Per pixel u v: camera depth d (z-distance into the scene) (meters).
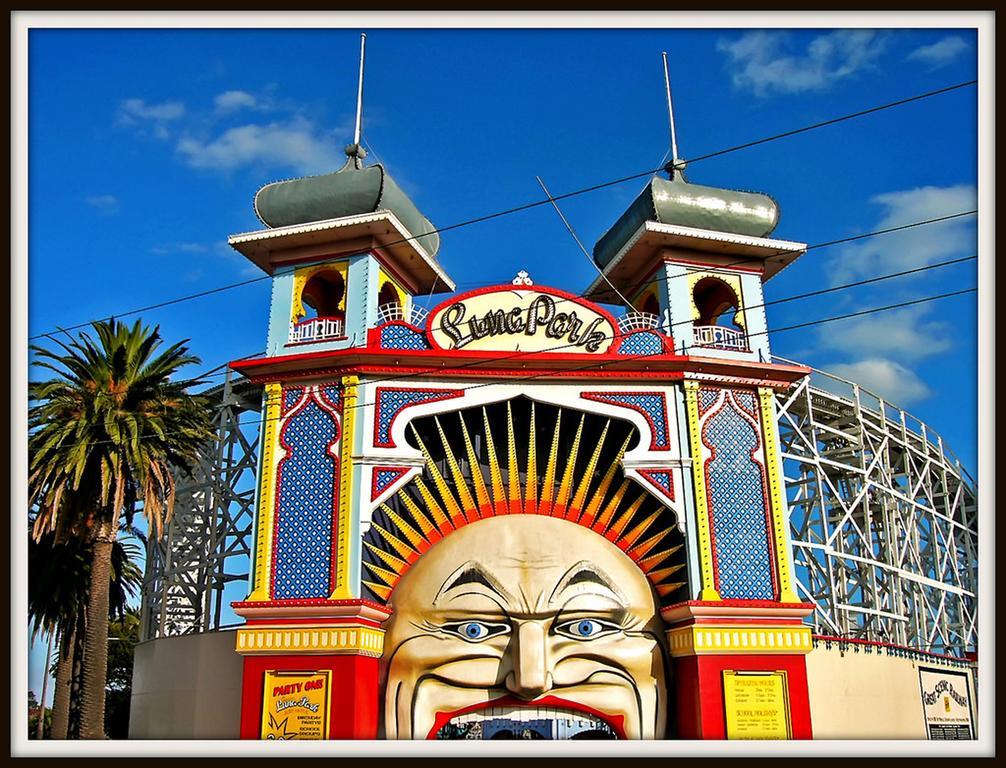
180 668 30.05
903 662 33.78
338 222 28.81
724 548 26.80
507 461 30.59
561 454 29.91
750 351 29.62
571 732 26.17
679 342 29.08
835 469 46.50
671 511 27.06
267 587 25.83
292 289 29.75
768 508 27.47
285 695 24.34
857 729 31.00
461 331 28.28
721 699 24.89
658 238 29.97
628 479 27.55
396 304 31.22
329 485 26.73
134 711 32.25
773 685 25.23
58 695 36.06
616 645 25.69
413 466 26.80
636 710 25.33
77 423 29.20
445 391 27.64
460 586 25.72
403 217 30.61
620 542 26.98
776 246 30.44
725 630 25.55
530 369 27.86
